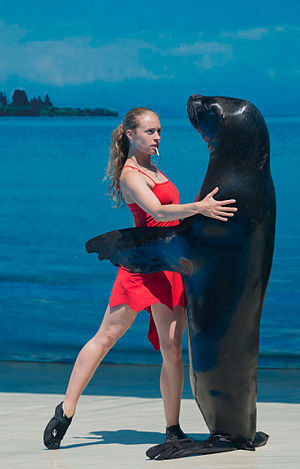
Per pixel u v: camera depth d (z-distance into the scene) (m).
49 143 16.55
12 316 16.64
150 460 7.86
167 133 15.79
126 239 8.30
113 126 16.23
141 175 8.43
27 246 16.62
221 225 7.84
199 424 9.82
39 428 9.88
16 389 12.99
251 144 7.91
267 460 7.54
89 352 8.71
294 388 12.70
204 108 8.04
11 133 16.75
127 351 15.84
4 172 16.80
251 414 8.05
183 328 8.47
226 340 7.85
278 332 15.20
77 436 9.34
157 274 8.39
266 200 7.93
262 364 15.24
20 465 7.86
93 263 16.25
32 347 16.52
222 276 7.84
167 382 8.45
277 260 15.22
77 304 16.30
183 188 15.73
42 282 16.52
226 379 7.90
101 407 11.30
